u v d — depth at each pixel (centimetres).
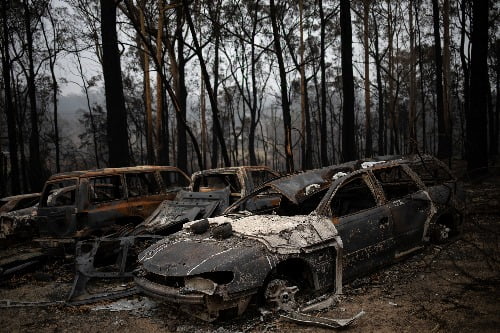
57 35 2381
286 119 1193
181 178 1223
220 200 706
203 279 389
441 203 614
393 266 566
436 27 2266
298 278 475
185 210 716
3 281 643
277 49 1195
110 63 1442
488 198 809
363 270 496
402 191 671
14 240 994
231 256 401
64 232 729
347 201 660
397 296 464
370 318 410
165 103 2891
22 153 2125
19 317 493
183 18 2309
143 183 906
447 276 512
